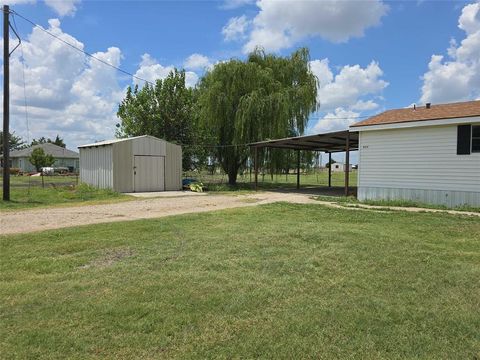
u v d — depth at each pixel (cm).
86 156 2153
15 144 6750
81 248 620
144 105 2627
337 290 423
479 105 1420
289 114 2234
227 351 287
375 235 746
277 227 837
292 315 352
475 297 405
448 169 1269
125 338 304
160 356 279
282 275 477
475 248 646
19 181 2959
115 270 491
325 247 636
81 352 283
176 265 516
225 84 2277
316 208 1235
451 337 313
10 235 720
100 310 357
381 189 1434
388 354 285
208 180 2758
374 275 479
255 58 2400
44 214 1054
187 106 2639
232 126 2305
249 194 1875
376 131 1445
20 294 401
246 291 415
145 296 396
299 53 2358
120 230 784
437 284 447
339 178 4275
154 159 2023
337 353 285
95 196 1659
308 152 2522
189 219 958
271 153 2355
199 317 346
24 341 297
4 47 1450
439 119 1255
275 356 280
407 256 577
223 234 748
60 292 407
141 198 1619
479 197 1205
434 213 1099
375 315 354
